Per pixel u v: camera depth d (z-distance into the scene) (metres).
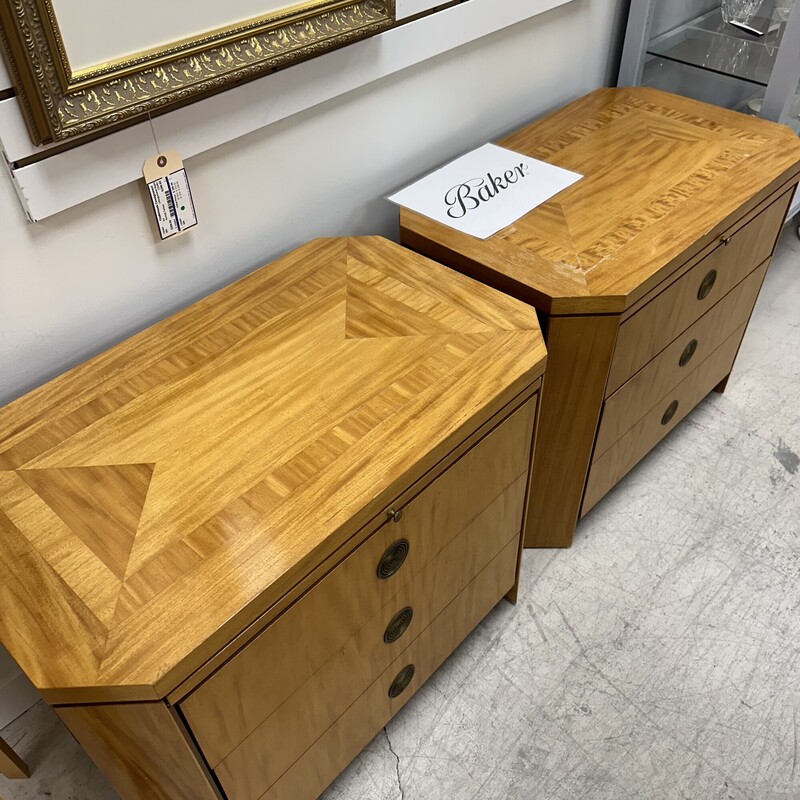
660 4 1.53
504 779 1.14
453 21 1.17
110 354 0.93
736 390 1.74
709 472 1.57
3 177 0.81
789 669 1.26
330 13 0.97
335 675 0.90
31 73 0.74
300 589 0.73
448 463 0.85
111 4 0.78
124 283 0.99
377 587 0.87
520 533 1.17
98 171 0.87
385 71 1.11
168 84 0.85
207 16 0.86
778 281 2.03
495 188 1.22
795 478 1.55
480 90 1.34
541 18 1.36
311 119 1.08
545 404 1.15
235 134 0.98
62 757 1.17
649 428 1.42
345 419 0.83
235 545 0.71
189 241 1.03
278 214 1.13
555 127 1.39
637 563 1.41
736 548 1.43
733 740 1.17
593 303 1.01
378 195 1.28
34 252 0.88
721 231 1.16
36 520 0.75
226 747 0.79
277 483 0.77
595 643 1.29
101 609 0.67
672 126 1.37
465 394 0.85
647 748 1.17
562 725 1.19
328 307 0.99
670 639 1.30
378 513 0.78
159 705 0.65
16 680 1.17
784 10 1.42
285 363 0.91
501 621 1.33
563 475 1.27
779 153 1.28
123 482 0.78
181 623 0.66
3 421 0.85
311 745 0.94
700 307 1.28
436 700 1.23
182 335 0.95
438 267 1.05
